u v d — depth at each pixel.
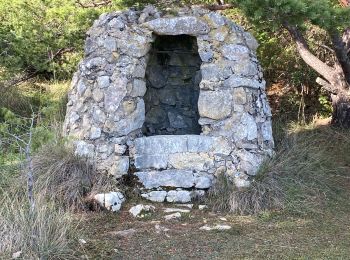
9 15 7.66
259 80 5.59
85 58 5.55
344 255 3.85
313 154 6.27
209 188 5.20
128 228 4.41
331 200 5.29
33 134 4.36
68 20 7.20
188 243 4.08
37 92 8.66
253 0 4.90
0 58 7.73
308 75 8.98
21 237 3.62
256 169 5.21
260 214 4.79
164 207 4.99
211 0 7.56
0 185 4.91
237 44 5.42
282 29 8.45
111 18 5.54
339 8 5.22
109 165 5.20
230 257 3.80
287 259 3.77
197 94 6.39
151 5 5.88
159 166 5.26
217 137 5.27
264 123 5.52
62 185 4.89
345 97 7.62
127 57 5.34
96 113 5.30
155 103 6.39
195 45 6.23
